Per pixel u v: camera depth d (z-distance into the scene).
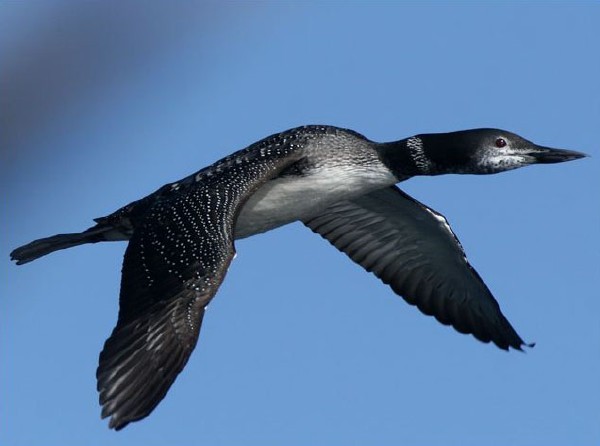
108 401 13.70
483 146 16.67
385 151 16.81
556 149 16.67
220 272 14.35
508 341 17.34
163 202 15.39
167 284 14.31
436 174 16.89
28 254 16.73
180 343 13.93
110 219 16.27
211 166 16.08
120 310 14.29
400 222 17.58
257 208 16.41
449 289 17.70
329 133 16.69
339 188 16.59
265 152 16.30
